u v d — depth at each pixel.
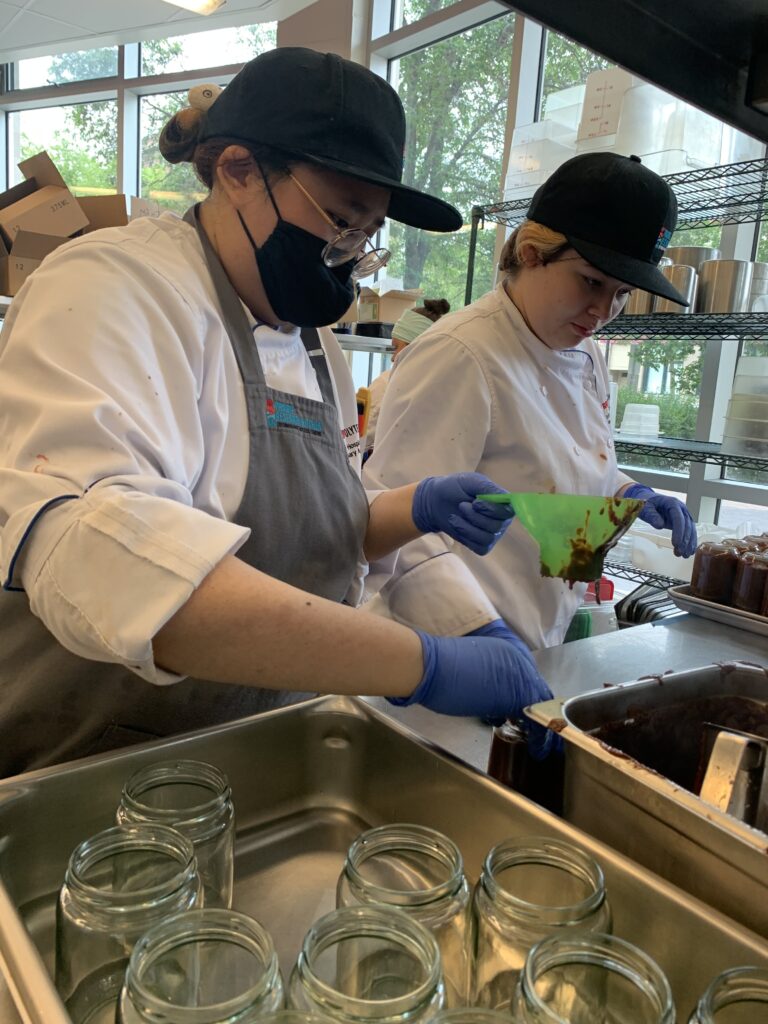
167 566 0.62
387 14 4.04
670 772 0.95
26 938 0.52
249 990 0.46
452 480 1.12
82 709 0.88
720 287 2.20
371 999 0.49
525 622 1.56
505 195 2.79
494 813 0.75
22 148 6.07
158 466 0.73
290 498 0.96
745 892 0.60
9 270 2.61
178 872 0.59
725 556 1.64
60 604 0.64
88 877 0.58
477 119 3.56
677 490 2.92
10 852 0.69
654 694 0.92
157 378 0.77
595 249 1.36
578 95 2.55
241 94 0.89
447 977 0.57
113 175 5.57
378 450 1.53
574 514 0.82
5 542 0.66
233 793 0.85
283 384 1.02
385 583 1.25
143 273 0.82
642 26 0.99
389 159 0.91
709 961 0.58
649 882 0.62
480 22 3.52
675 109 2.22
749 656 1.41
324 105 0.86
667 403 2.91
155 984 0.48
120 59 5.26
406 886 0.61
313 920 0.75
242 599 0.65
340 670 0.71
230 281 0.99
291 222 0.92
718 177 2.05
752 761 0.82
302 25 4.27
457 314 1.59
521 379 1.55
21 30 4.36
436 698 0.79
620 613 2.04
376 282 4.27
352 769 0.91
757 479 2.72
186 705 0.91
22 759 0.90
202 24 4.15
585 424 1.73
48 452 0.67
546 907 0.55
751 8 0.97
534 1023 0.45
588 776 0.73
